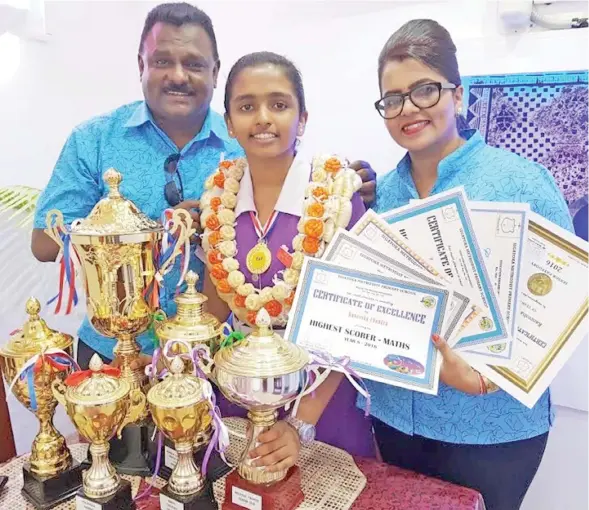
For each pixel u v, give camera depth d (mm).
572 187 1123
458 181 1063
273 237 1104
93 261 847
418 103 1053
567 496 1283
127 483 808
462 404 1054
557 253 862
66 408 763
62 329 1443
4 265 1415
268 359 756
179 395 747
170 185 1312
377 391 1151
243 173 1161
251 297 1066
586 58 1072
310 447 988
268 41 1279
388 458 1209
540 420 1067
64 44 1356
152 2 1308
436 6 1156
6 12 1354
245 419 1098
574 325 859
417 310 858
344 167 1120
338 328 881
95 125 1340
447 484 889
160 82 1270
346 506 825
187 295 878
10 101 1398
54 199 1335
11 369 839
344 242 912
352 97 1233
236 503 813
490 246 887
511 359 882
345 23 1211
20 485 885
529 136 1136
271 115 1050
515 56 1119
